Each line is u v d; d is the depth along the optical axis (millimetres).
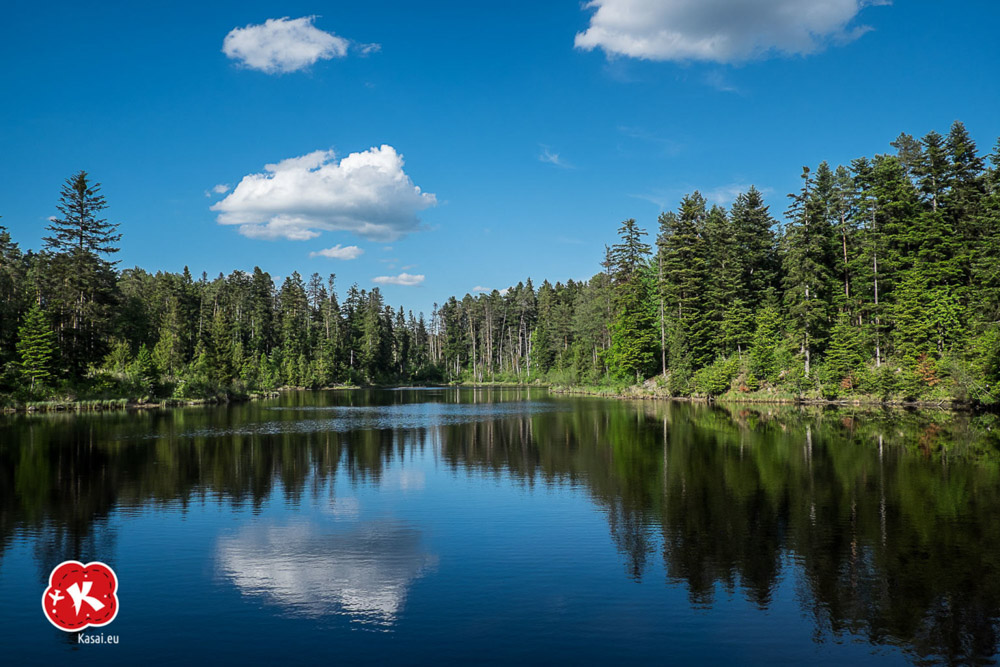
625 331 71375
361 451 27875
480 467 23500
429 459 25500
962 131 53031
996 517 15328
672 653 8703
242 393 73750
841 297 53906
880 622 9664
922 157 55312
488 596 10766
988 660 8500
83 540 14156
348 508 17141
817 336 55406
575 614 10000
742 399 55219
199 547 13602
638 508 16719
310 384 106000
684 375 62656
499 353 150125
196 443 30625
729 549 13180
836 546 13258
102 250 62688
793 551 12984
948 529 14367
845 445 27031
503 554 13008
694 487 19203
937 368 44531
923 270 50469
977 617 9812
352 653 8727
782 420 38344
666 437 31016
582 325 89000
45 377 52406
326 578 11695
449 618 9859
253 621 9805
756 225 64562
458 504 17516
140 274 117688
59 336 58906
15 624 9797
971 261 48938
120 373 60469
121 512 16750
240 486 20141
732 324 60688
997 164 53188
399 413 50500
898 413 41531
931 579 11359
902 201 53438
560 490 19188
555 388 95250
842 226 54094
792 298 55531
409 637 9211
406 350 146250
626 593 10844
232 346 84250
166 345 74375
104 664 8523
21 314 63375
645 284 76125
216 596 10828
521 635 9266
